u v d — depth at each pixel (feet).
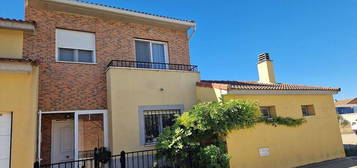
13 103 18.08
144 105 27.91
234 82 37.91
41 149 27.30
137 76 28.22
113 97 26.25
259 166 26.14
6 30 23.12
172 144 22.50
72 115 29.99
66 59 28.12
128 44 31.83
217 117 23.79
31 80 19.07
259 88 28.48
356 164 29.14
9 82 18.26
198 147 23.53
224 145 24.44
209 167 21.88
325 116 35.40
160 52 34.71
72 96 26.76
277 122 29.25
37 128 23.36
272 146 28.02
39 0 26.55
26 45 25.61
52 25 27.61
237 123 24.67
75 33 29.01
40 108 24.79
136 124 26.96
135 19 32.53
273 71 44.09
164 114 29.71
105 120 27.58
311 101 34.81
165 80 30.01
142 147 26.91
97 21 30.42
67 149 29.66
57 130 29.50
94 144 32.86
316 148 32.27
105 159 22.67
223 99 26.22
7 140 17.78
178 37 36.29
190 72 32.30
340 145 35.29
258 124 27.61
